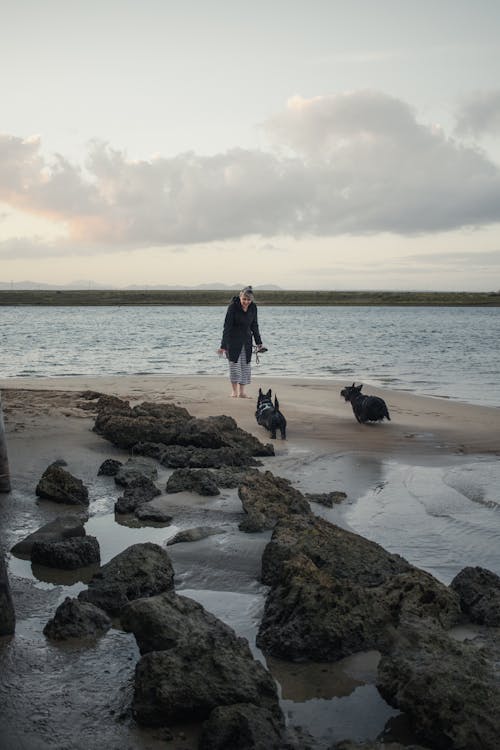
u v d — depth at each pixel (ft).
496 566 16.38
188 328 167.94
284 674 11.49
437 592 13.61
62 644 12.09
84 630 12.46
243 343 43.86
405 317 267.39
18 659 11.46
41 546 16.19
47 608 13.67
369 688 11.08
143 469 24.50
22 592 14.44
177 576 15.60
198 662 10.48
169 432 28.94
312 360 81.41
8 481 21.68
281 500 20.40
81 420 33.50
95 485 23.44
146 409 33.99
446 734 9.50
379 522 19.74
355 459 28.07
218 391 47.85
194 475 22.84
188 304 557.33
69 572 15.74
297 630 12.17
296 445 30.89
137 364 76.28
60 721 9.73
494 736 9.38
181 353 92.02
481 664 10.69
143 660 10.41
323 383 55.06
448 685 9.91
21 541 17.12
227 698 10.04
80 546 16.22
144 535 18.42
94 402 39.63
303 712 10.35
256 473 22.44
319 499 21.61
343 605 12.59
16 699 10.22
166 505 21.02
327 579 13.03
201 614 12.28
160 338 126.11
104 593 13.88
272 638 12.23
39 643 12.09
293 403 43.65
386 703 10.61
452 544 17.89
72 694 10.43
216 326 179.52
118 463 25.31
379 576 15.01
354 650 12.23
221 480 23.43
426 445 30.96
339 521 19.83
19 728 9.48
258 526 18.61
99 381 54.54
